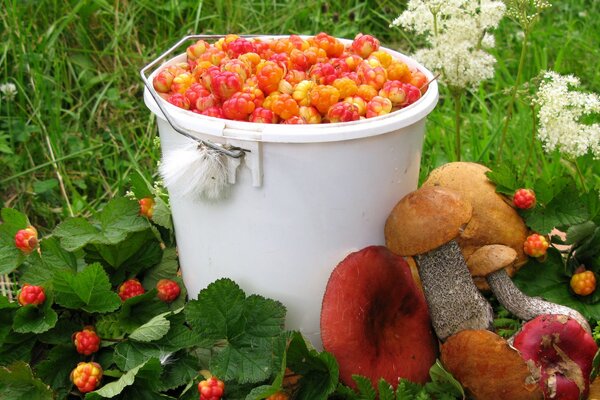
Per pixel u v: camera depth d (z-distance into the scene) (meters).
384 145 1.00
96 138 1.51
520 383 0.96
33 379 1.01
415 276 1.09
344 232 1.03
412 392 1.00
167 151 1.05
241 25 1.64
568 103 1.10
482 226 1.08
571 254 1.11
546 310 1.04
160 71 1.10
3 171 1.45
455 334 0.99
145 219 1.12
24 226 1.11
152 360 1.00
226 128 0.98
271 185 0.99
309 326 1.08
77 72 1.59
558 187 1.09
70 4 1.62
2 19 1.57
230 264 1.05
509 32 1.71
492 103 1.57
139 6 1.67
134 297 1.07
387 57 1.09
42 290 1.05
